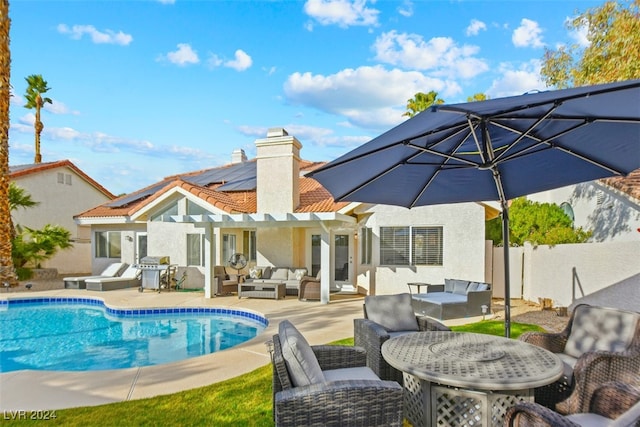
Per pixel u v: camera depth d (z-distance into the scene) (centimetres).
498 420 430
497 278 1680
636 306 970
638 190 1112
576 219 1628
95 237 2328
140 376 688
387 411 409
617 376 455
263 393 598
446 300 1213
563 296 1310
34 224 2622
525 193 698
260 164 1775
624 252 1022
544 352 487
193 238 1992
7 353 1026
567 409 471
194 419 513
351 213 1758
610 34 1247
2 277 1877
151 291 1847
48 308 1625
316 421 392
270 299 1602
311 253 1928
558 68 1510
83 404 570
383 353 497
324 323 1134
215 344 1109
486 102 359
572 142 523
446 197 712
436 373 418
